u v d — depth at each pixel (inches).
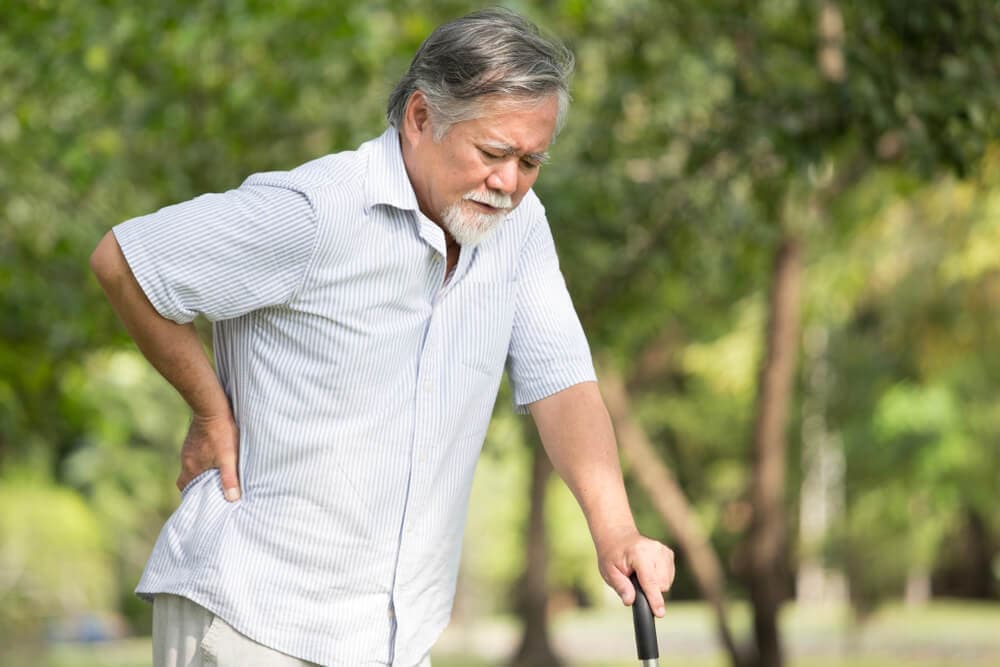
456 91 175.6
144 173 608.1
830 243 923.4
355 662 184.5
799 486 1325.0
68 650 1533.0
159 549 190.2
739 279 725.9
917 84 436.1
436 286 186.9
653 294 698.8
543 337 200.5
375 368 182.9
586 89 605.0
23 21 538.3
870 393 1203.2
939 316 1000.2
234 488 186.5
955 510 1307.8
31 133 576.4
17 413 682.8
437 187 180.7
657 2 550.3
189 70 553.9
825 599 1921.8
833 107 463.8
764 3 574.2
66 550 1457.9
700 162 506.6
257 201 179.0
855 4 451.2
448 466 190.1
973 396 1218.6
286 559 183.3
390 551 185.6
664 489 789.2
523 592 1161.4
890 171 695.1
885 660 1239.5
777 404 698.2
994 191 831.1
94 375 886.4
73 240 597.6
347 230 179.6
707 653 1392.7
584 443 199.8
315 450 182.2
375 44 520.7
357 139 543.8
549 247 203.8
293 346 182.7
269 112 578.9
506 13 180.7
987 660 1226.6
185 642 186.5
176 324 182.9
